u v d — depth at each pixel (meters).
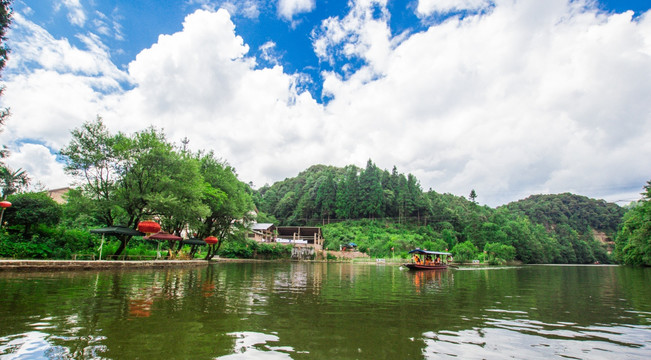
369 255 68.62
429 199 122.69
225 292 10.91
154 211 23.59
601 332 6.47
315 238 67.62
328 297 10.52
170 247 29.30
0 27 12.77
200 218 27.62
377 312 8.08
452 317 7.70
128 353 4.46
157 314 7.02
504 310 8.88
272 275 19.64
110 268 18.67
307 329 6.13
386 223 102.38
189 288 11.64
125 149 22.25
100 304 7.86
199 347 4.84
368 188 111.31
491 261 66.38
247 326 6.19
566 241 111.94
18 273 14.22
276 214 124.88
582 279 22.95
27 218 20.91
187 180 25.34
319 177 137.12
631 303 10.65
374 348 5.06
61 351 4.44
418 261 33.16
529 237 93.81
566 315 8.31
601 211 148.25
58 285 10.96
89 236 24.69
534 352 5.08
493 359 4.68
